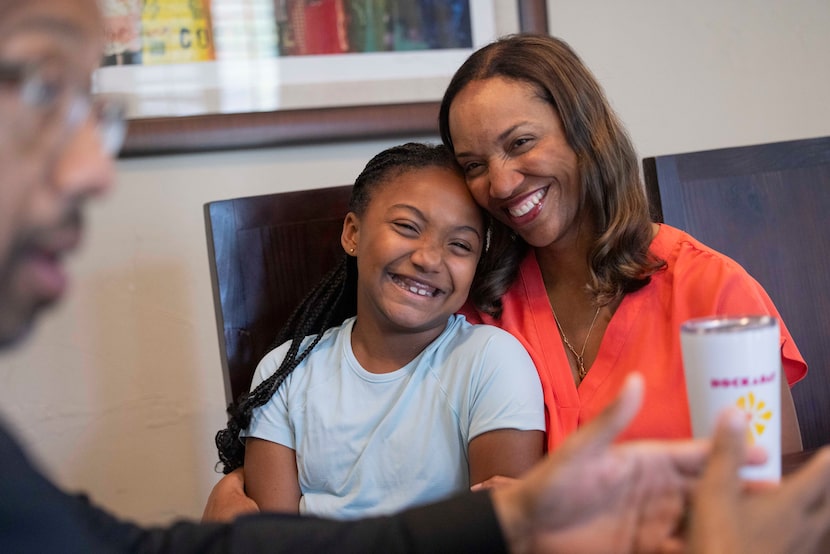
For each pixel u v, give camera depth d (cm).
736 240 134
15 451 46
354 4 156
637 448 60
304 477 119
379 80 158
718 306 107
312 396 120
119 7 146
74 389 152
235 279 133
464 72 117
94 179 44
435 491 112
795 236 136
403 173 119
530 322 121
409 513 67
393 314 114
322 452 117
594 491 60
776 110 177
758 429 67
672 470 60
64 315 150
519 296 125
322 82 155
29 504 44
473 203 118
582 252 121
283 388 123
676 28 171
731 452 57
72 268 150
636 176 119
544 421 113
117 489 155
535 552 62
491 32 162
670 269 115
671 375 108
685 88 172
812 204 137
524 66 113
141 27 147
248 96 152
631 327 113
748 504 59
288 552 68
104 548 48
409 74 159
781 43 176
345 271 129
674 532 61
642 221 117
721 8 173
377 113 156
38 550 43
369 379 118
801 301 135
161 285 154
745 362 67
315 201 136
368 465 114
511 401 110
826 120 179
